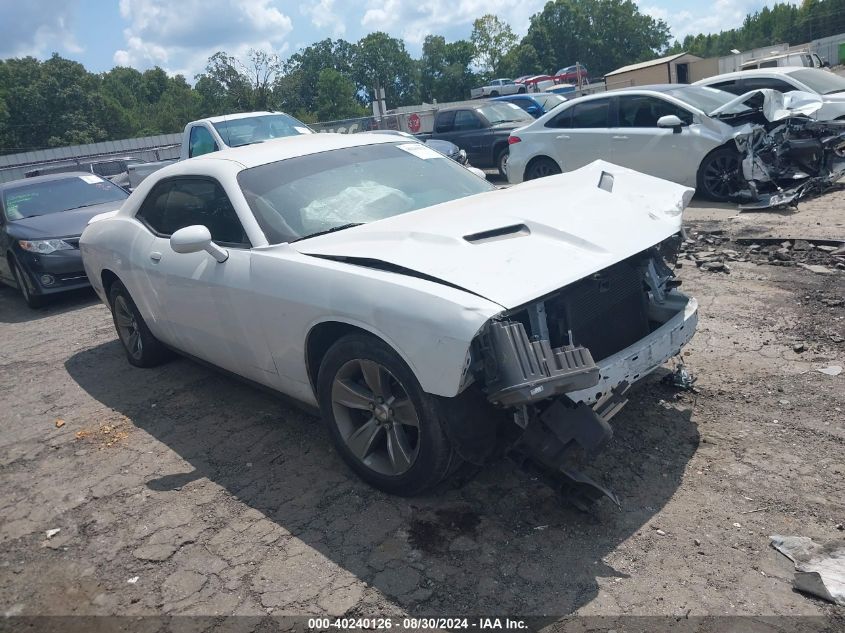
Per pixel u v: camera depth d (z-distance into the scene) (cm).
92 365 588
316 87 8781
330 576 285
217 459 396
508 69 10875
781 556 270
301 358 351
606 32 11675
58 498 374
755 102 936
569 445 279
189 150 1170
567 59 11825
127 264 484
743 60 3612
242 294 368
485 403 295
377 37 10956
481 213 346
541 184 413
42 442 446
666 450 348
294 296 335
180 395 494
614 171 439
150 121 9000
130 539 328
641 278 350
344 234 355
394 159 439
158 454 410
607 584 263
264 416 444
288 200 386
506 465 350
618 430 371
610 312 332
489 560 284
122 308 542
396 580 278
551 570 274
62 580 305
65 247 816
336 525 319
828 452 332
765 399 388
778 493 307
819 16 8706
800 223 760
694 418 376
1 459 430
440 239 315
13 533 346
